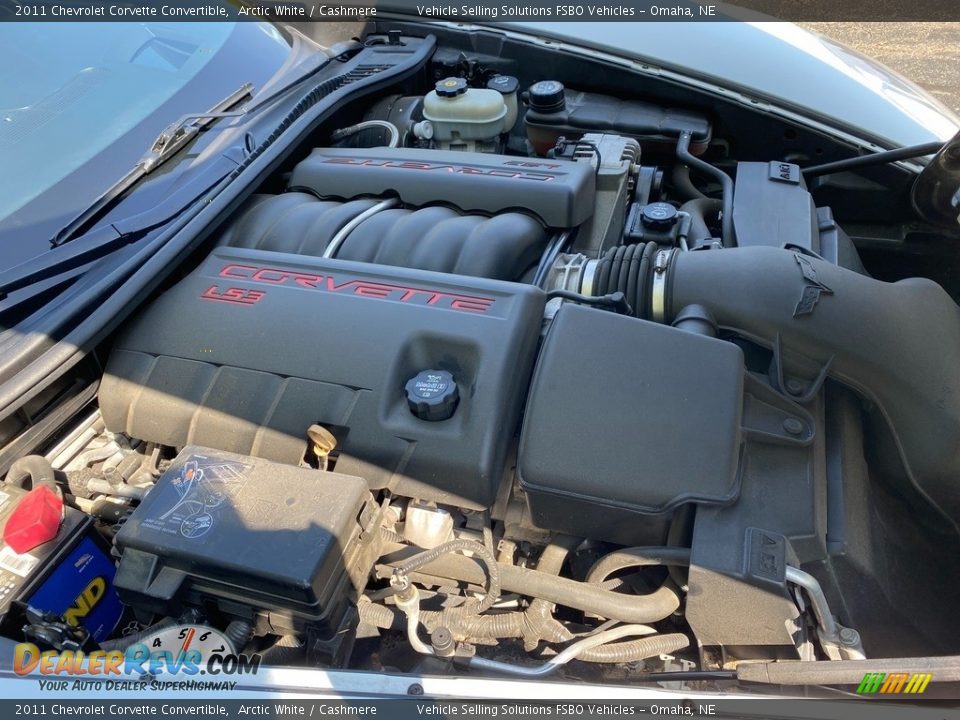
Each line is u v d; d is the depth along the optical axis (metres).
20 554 1.41
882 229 2.54
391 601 1.55
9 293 1.66
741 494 1.42
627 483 1.37
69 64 2.19
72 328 1.60
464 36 2.85
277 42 2.68
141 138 2.10
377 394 1.47
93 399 1.72
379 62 2.73
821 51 2.69
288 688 1.26
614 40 2.68
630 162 2.26
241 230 1.94
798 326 1.59
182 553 1.29
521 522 1.52
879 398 1.59
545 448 1.40
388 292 1.62
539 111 2.64
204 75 2.37
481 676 1.40
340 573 1.32
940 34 5.77
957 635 1.63
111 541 1.61
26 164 1.93
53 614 1.37
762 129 2.59
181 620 1.36
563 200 1.89
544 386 1.44
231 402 1.55
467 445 1.39
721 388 1.43
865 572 1.46
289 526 1.30
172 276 1.81
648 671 1.52
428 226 1.86
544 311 1.65
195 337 1.63
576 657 1.39
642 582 1.54
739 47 2.61
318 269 1.71
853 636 1.36
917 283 1.73
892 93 2.61
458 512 1.53
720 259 1.71
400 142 2.54
